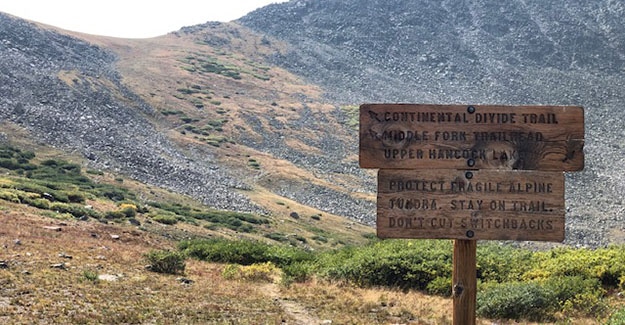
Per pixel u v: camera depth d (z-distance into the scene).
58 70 124.69
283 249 30.89
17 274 18.67
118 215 47.91
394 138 9.23
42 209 42.59
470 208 9.20
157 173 81.00
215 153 104.69
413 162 9.23
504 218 9.17
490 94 172.25
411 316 17.08
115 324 14.30
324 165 111.62
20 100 96.62
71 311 15.12
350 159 118.12
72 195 51.56
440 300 19.72
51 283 17.97
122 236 35.00
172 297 18.00
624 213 92.62
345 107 152.00
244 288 20.80
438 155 9.23
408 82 183.38
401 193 9.25
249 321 15.21
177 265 23.75
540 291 17.78
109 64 152.38
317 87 169.12
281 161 107.88
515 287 18.27
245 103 143.00
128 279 20.50
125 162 82.38
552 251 24.52
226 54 188.38
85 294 17.12
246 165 101.75
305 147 120.88
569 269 20.91
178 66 162.62
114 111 111.44
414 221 9.23
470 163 9.20
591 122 148.12
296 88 163.62
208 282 21.78
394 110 9.25
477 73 189.50
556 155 9.19
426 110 9.25
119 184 70.06
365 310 17.78
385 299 19.28
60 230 32.28
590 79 181.25
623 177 111.12
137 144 93.31
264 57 193.62
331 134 131.75
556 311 17.33
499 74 187.75
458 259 9.34
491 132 9.23
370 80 181.50
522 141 9.21
